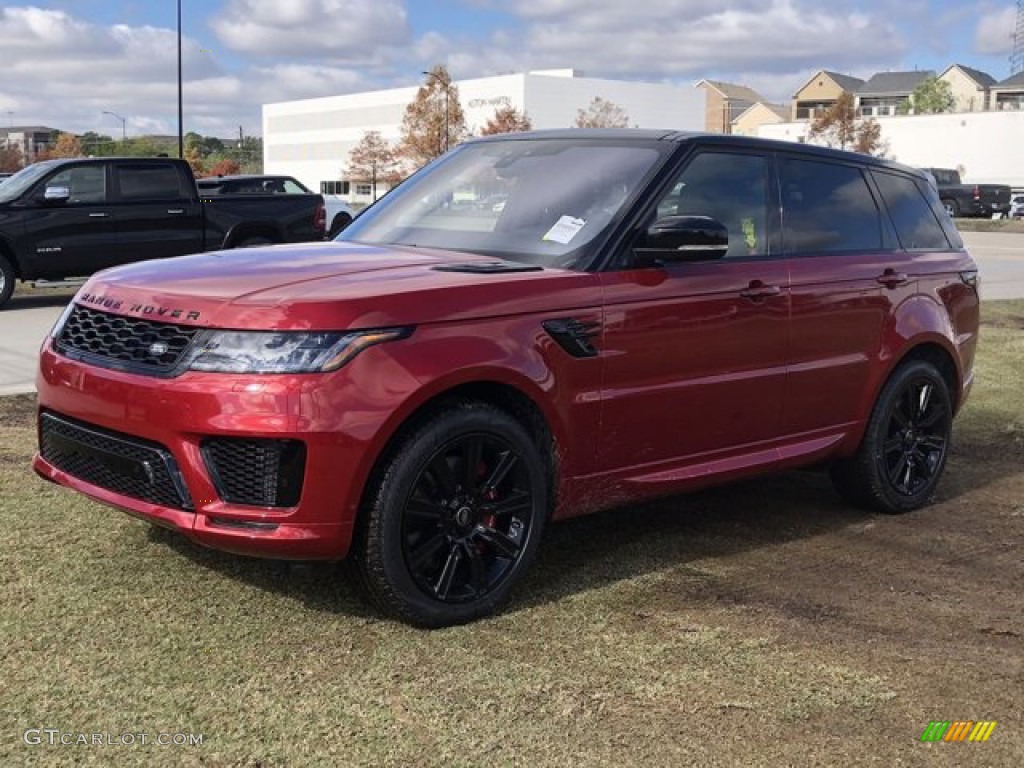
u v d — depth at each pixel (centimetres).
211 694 319
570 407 397
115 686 321
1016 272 2059
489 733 305
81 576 402
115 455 365
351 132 10075
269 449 340
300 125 10794
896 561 470
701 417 444
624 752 298
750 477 475
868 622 397
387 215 500
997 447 700
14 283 1330
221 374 338
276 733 299
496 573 387
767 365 466
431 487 368
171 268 402
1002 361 1022
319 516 343
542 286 390
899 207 562
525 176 472
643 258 420
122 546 435
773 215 486
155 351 353
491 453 382
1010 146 6425
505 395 392
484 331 371
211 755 287
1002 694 342
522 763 290
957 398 583
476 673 340
